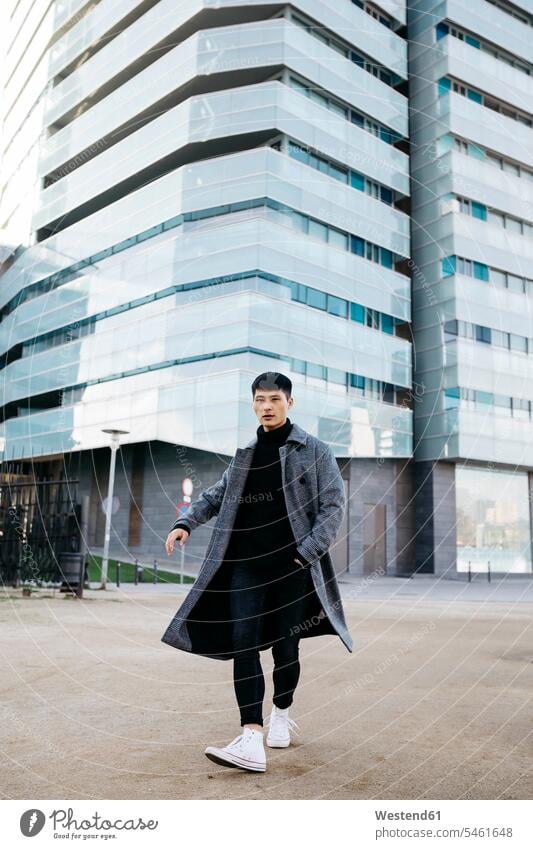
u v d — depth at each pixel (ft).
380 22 93.45
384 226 84.94
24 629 21.50
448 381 84.84
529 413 90.79
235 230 72.74
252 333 68.69
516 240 93.15
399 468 85.25
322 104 82.38
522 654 18.26
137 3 90.79
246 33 78.18
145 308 80.02
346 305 79.15
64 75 108.78
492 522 89.35
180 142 78.64
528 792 7.38
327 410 74.84
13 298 109.81
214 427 68.64
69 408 86.99
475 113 91.91
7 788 7.36
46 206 102.63
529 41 101.76
